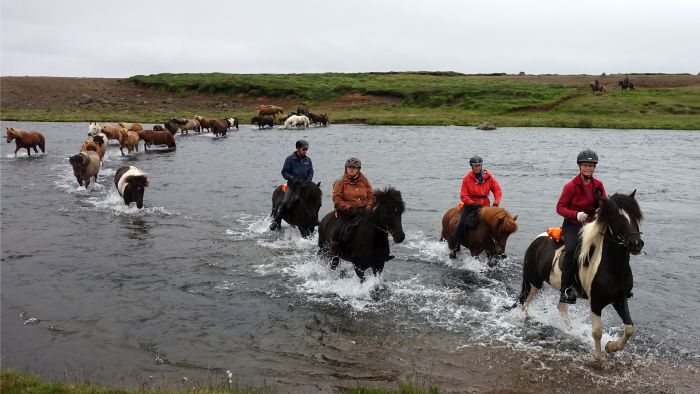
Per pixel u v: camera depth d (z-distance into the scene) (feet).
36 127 161.58
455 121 183.83
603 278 21.66
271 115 208.23
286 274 34.96
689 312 28.84
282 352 24.45
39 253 38.93
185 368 22.98
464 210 35.37
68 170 79.77
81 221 48.96
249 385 21.36
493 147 115.03
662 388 21.25
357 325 27.35
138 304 29.89
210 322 27.68
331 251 31.99
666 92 226.38
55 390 19.35
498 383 21.68
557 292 31.58
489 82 281.13
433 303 30.14
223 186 67.97
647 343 25.14
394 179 73.46
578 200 24.00
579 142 125.49
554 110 211.00
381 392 20.27
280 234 44.80
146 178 54.19
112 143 127.24
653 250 40.32
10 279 33.50
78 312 28.66
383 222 28.89
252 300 30.63
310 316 28.45
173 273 35.09
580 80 292.81
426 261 37.63
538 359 23.66
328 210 54.29
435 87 259.19
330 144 120.26
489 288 32.42
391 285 32.99
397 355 24.13
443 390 21.08
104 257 38.24
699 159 95.76
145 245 41.42
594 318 22.61
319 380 21.93
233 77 316.19
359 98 254.06
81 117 197.26
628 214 20.70
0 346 24.75
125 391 19.56
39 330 26.43
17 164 85.81
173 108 247.91
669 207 55.83
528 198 60.29
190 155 100.78
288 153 103.86
